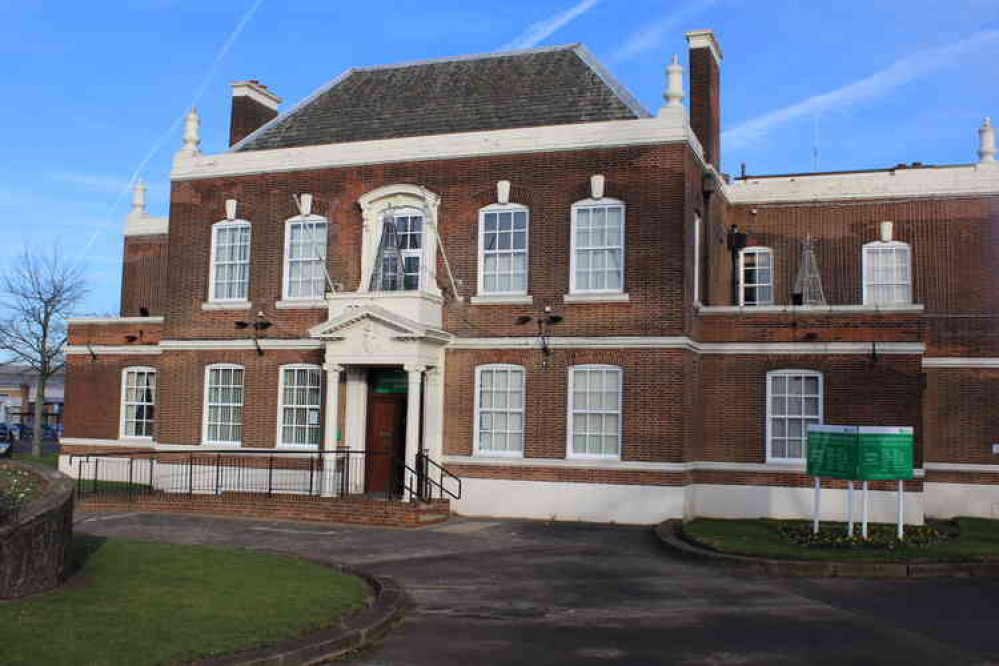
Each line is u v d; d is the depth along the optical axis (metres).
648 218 24.00
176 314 28.58
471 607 13.58
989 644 11.48
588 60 27.14
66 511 12.79
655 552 19.02
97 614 11.05
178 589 12.75
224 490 27.27
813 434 19.94
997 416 27.47
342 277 26.72
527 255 25.05
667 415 23.44
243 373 27.59
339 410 26.09
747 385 24.80
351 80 30.02
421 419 25.78
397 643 11.41
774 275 30.11
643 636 11.88
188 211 28.77
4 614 10.76
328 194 27.09
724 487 24.56
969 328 27.88
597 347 24.14
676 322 23.55
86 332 33.41
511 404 24.95
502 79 27.78
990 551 17.73
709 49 28.44
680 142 23.89
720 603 13.98
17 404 78.94
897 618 12.93
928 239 28.97
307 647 10.34
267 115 32.81
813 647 11.33
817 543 18.62
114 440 32.53
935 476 27.72
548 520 23.91
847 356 24.17
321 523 22.84
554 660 10.71
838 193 29.75
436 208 25.88
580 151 24.75
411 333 23.92
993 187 28.47
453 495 24.19
